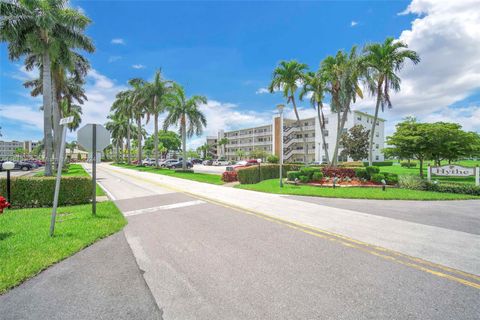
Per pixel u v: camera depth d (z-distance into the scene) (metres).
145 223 6.58
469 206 8.84
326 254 4.36
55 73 20.77
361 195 11.00
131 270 3.77
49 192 9.20
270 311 2.72
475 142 19.45
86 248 4.70
